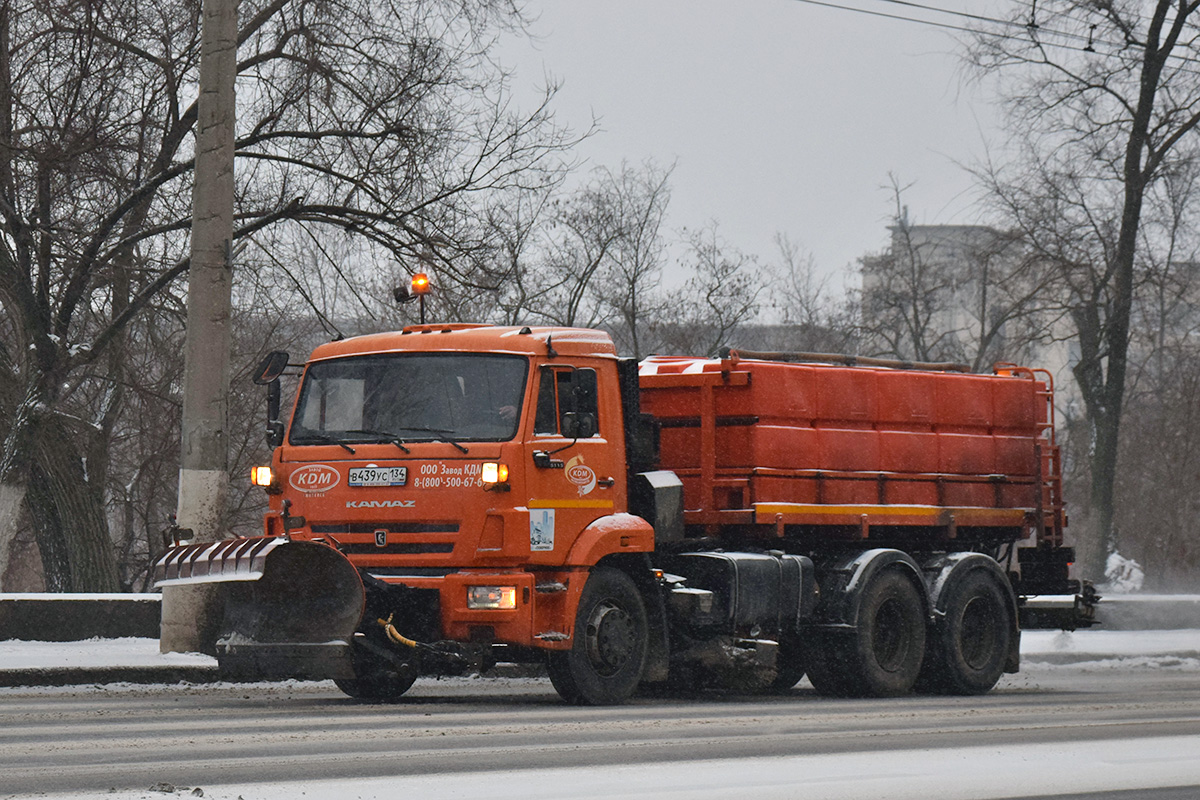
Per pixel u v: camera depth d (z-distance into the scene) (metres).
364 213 35.62
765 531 21.55
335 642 16.67
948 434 24.34
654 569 19.55
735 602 20.41
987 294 81.62
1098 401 59.50
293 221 37.53
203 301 24.59
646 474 20.03
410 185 35.72
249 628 17.19
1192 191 57.00
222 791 9.50
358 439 18.39
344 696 19.88
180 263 35.78
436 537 17.77
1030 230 59.41
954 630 22.98
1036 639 34.94
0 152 35.22
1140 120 56.50
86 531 39.16
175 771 10.77
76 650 23.22
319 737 13.39
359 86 35.66
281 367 19.41
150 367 47.62
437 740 13.19
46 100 35.59
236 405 51.69
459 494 17.73
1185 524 69.19
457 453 17.83
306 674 16.92
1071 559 26.41
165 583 18.08
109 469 54.16
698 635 20.33
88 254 35.97
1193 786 10.57
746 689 23.45
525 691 21.89
